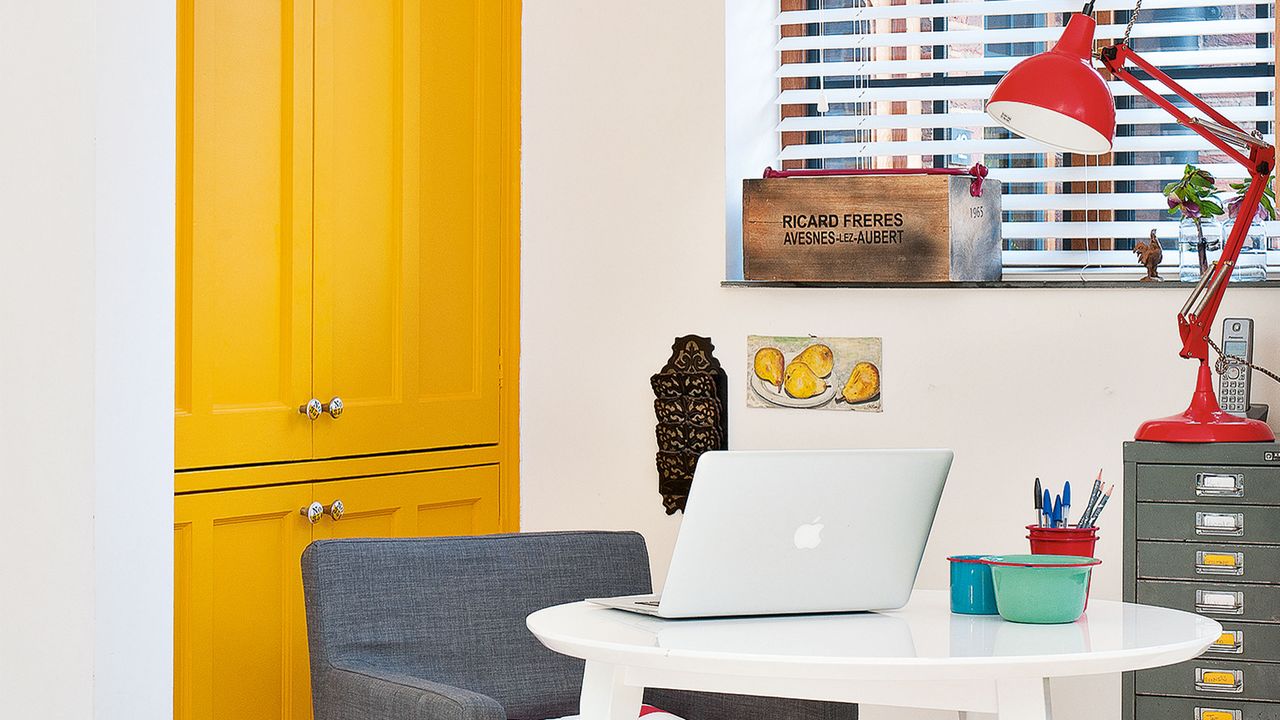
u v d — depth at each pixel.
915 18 3.41
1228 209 2.94
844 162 3.50
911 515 2.04
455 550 2.60
